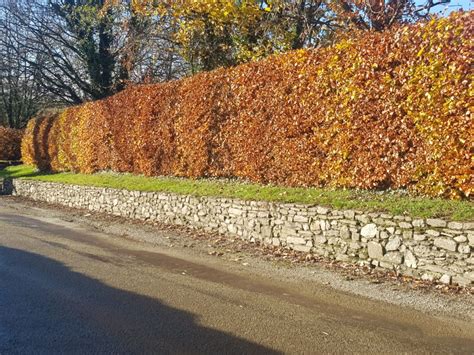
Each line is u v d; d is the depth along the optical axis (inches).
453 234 262.7
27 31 1164.5
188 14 695.1
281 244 370.0
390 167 348.2
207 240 416.8
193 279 289.3
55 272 299.6
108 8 924.0
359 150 371.2
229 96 508.4
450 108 304.5
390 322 214.4
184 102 573.3
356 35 557.6
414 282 272.2
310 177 415.8
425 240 275.1
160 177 620.1
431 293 253.1
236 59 713.6
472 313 224.4
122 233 469.7
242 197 423.2
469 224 256.5
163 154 616.1
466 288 255.0
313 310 230.8
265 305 238.1
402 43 338.0
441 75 310.7
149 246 400.2
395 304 239.3
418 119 325.4
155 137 628.1
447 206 293.4
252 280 287.6
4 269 304.8
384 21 605.0
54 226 520.7
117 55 1041.5
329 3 658.8
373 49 359.6
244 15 660.1
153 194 529.3
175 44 789.9
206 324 209.6
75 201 700.7
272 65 454.6
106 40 1119.0
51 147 974.4
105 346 183.8
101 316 217.8
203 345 186.4
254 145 471.5
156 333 198.1
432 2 602.5
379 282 276.1
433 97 315.0
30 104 1508.4
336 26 664.4
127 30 898.1
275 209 376.2
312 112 410.0
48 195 794.8
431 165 319.6
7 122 1588.3
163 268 318.7
